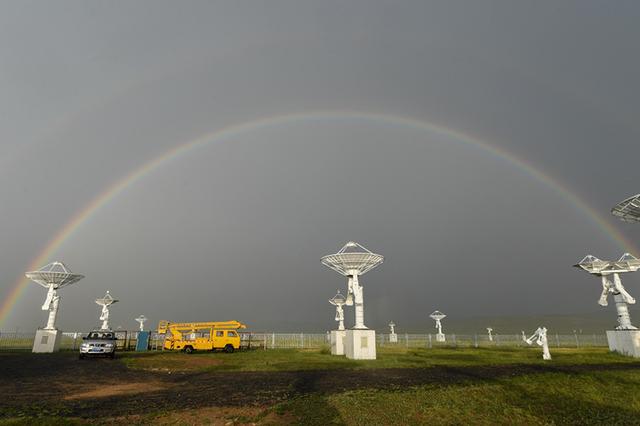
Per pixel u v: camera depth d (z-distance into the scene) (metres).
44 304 44.22
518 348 50.88
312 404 14.52
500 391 17.72
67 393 17.31
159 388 18.55
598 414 15.15
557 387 18.95
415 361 30.42
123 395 16.70
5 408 14.16
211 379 21.45
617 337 37.31
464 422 13.59
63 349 47.25
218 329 44.03
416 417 13.66
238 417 12.95
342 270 37.44
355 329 33.53
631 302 38.09
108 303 57.62
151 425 12.12
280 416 13.16
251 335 60.59
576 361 29.97
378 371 24.39
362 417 13.16
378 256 36.97
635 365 27.39
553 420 14.25
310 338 63.47
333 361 30.73
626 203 36.06
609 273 40.16
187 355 38.03
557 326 178.38
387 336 77.31
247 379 21.30
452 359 32.09
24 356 36.78
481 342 69.38
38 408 14.14
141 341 48.72
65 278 45.09
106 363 30.17
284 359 32.81
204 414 13.32
